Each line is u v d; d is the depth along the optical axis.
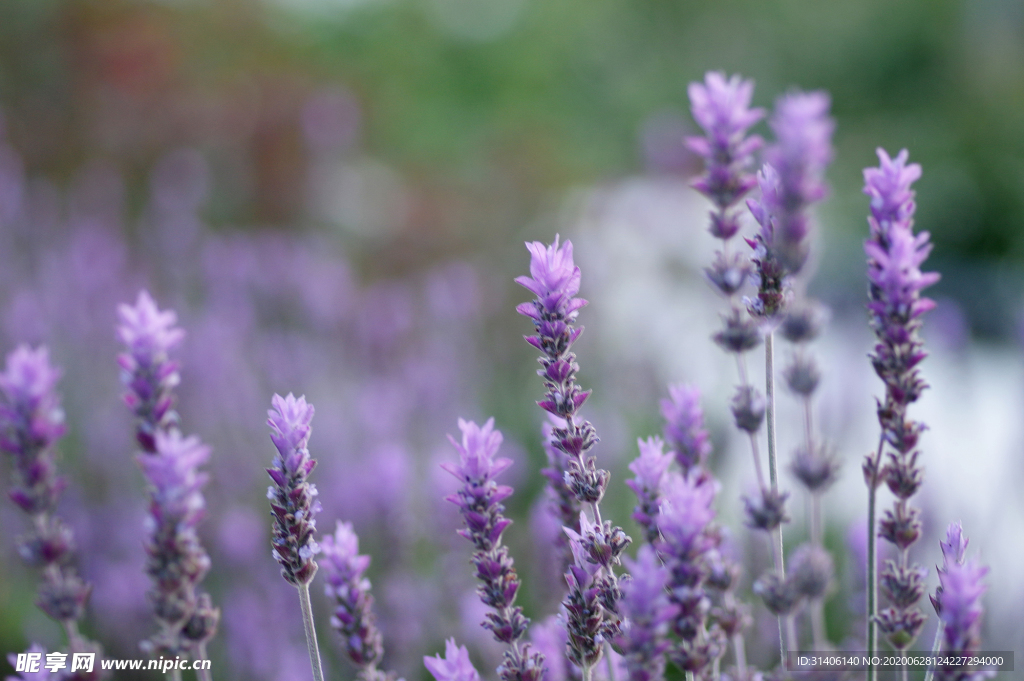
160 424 1.58
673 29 18.30
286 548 1.54
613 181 10.84
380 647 1.72
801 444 2.06
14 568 4.25
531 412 5.53
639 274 6.93
